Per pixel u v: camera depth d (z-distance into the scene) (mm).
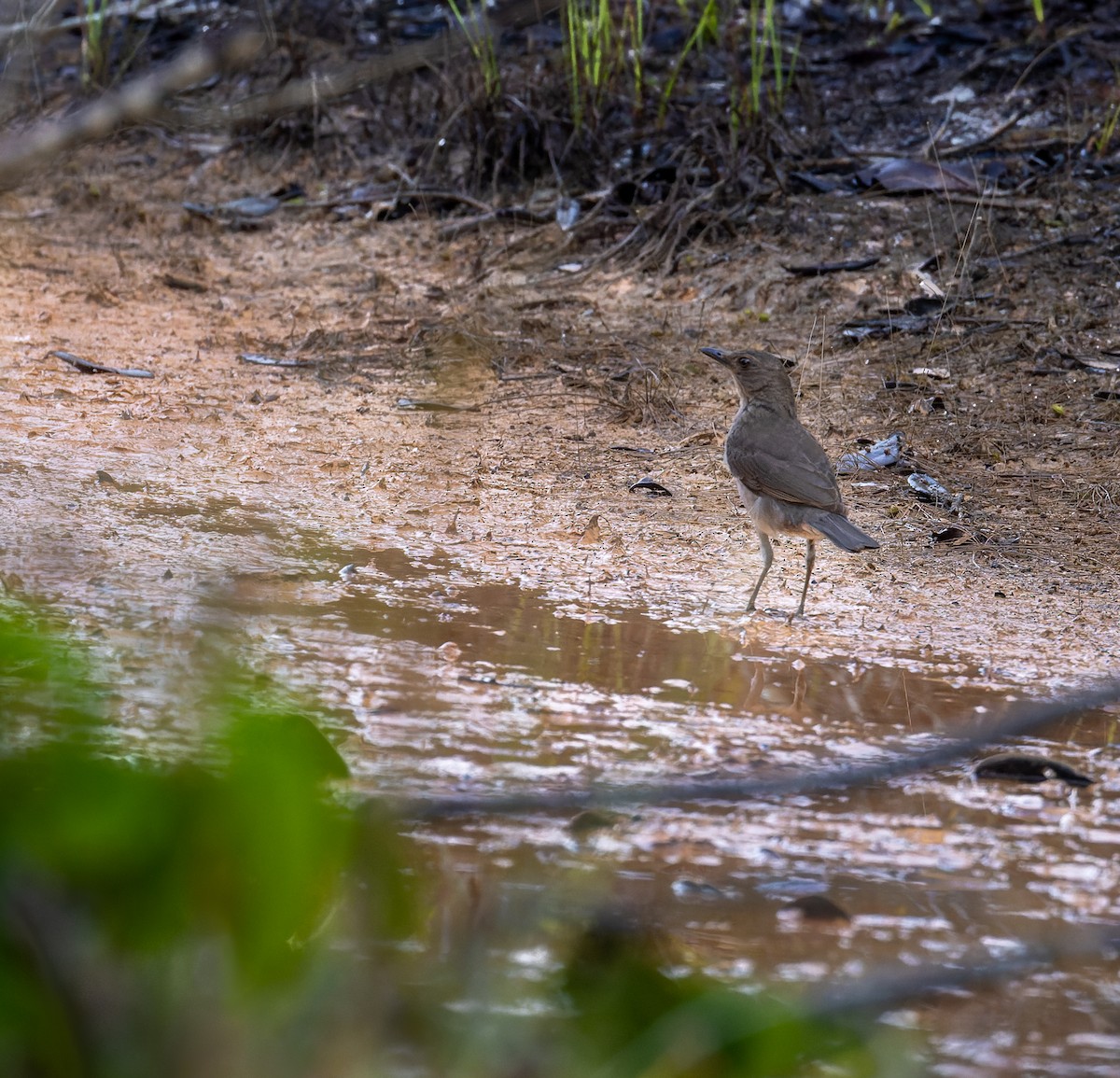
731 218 20656
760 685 9273
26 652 2066
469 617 10250
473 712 8281
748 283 19391
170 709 2281
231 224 22875
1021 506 13805
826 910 6113
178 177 24672
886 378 16828
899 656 10078
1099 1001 5539
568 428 15508
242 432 14820
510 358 17328
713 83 24203
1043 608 11352
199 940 1736
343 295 20062
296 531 11977
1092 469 14695
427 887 3355
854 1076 2508
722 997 2119
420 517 12750
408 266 21172
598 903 3113
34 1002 1661
